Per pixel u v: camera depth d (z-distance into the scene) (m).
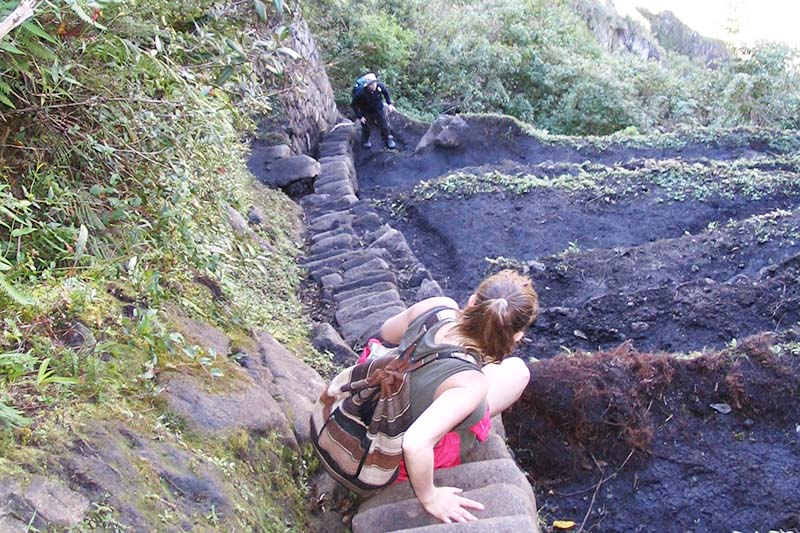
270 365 3.68
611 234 8.80
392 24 16.02
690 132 12.41
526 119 15.99
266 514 2.66
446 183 9.67
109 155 3.44
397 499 2.90
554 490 4.19
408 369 2.74
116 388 2.58
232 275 5.20
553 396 4.21
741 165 10.46
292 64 5.92
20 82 3.22
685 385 4.35
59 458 2.15
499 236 8.84
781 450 4.20
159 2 3.54
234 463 2.68
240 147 6.18
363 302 6.07
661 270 7.25
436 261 8.69
